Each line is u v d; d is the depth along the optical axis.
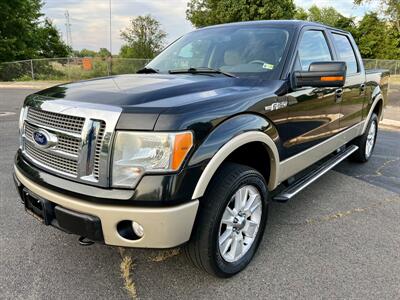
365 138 5.21
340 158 4.41
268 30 3.44
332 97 3.69
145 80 2.77
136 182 2.01
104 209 2.02
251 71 3.09
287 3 31.06
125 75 3.19
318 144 3.59
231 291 2.45
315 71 2.86
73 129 2.15
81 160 2.11
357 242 3.11
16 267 2.67
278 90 2.81
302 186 3.33
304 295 2.41
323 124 3.59
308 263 2.78
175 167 2.01
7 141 6.41
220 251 2.44
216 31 3.82
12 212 3.55
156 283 2.52
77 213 2.11
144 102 2.15
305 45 3.40
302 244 3.06
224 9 32.25
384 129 8.65
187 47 3.76
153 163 2.00
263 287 2.49
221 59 3.37
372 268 2.72
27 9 28.80
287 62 3.04
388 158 5.86
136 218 2.01
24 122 2.60
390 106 12.65
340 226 3.40
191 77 2.94
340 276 2.62
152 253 2.88
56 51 42.69
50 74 24.41
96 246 2.97
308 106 3.21
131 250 2.92
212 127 2.19
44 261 2.75
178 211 2.04
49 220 2.30
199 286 2.49
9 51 26.77
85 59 23.78
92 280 2.54
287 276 2.62
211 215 2.27
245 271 2.67
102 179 2.05
